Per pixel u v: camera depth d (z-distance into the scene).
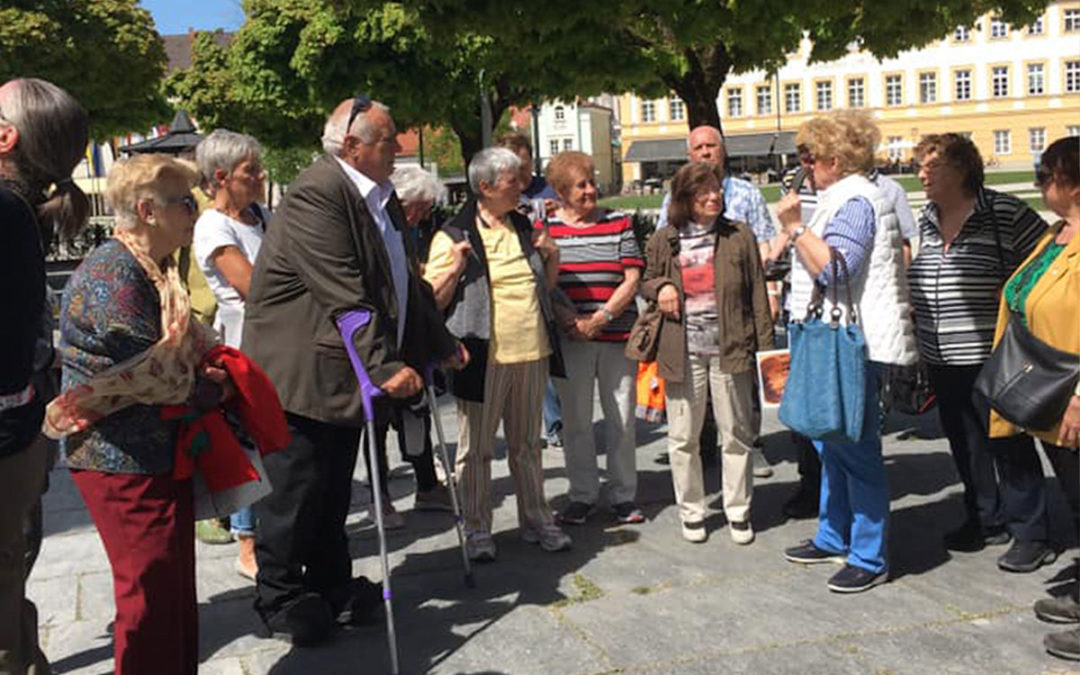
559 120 79.81
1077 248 3.67
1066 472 4.20
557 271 4.93
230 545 5.16
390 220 3.97
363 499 5.83
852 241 3.97
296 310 3.71
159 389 2.96
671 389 4.86
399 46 16.70
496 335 4.64
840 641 3.80
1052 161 3.79
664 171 75.19
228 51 26.73
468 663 3.72
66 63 20.98
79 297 2.94
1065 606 3.86
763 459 5.95
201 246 4.39
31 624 3.21
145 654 3.08
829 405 3.99
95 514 3.05
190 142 10.72
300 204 3.66
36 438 2.82
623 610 4.14
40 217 2.80
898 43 10.39
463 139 19.66
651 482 5.93
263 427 3.24
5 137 2.73
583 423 5.18
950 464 5.99
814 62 11.27
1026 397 3.69
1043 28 66.00
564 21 7.90
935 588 4.26
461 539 4.40
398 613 4.19
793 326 4.19
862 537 4.27
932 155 4.45
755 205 5.68
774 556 4.70
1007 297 3.96
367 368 3.59
